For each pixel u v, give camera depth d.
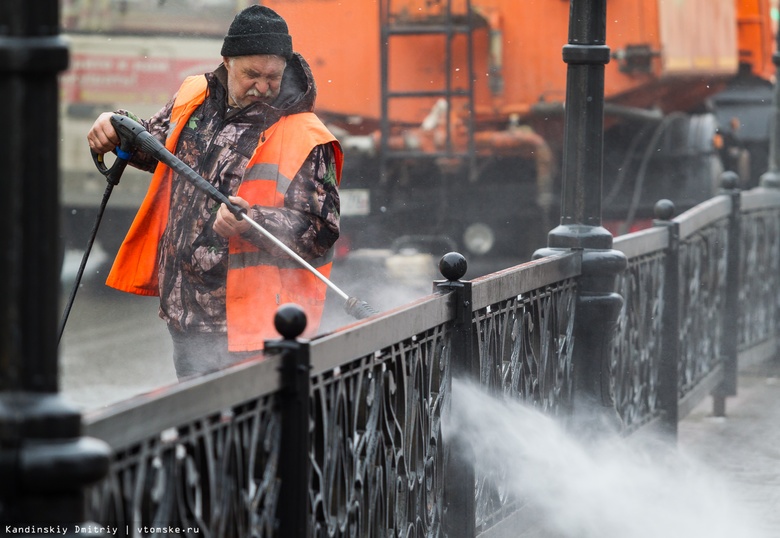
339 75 30.47
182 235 11.34
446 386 10.35
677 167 36.31
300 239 11.16
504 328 11.62
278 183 11.24
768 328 25.34
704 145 36.44
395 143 30.70
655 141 35.94
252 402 7.17
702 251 20.11
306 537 7.57
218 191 10.91
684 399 18.41
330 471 8.04
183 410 6.33
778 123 26.72
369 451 8.68
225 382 6.73
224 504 6.85
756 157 42.81
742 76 42.91
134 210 30.03
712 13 38.44
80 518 5.39
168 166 11.38
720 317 21.61
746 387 24.05
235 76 11.34
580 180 14.36
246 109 11.42
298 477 7.54
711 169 36.47
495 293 11.16
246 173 11.30
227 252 11.20
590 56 14.22
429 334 9.91
